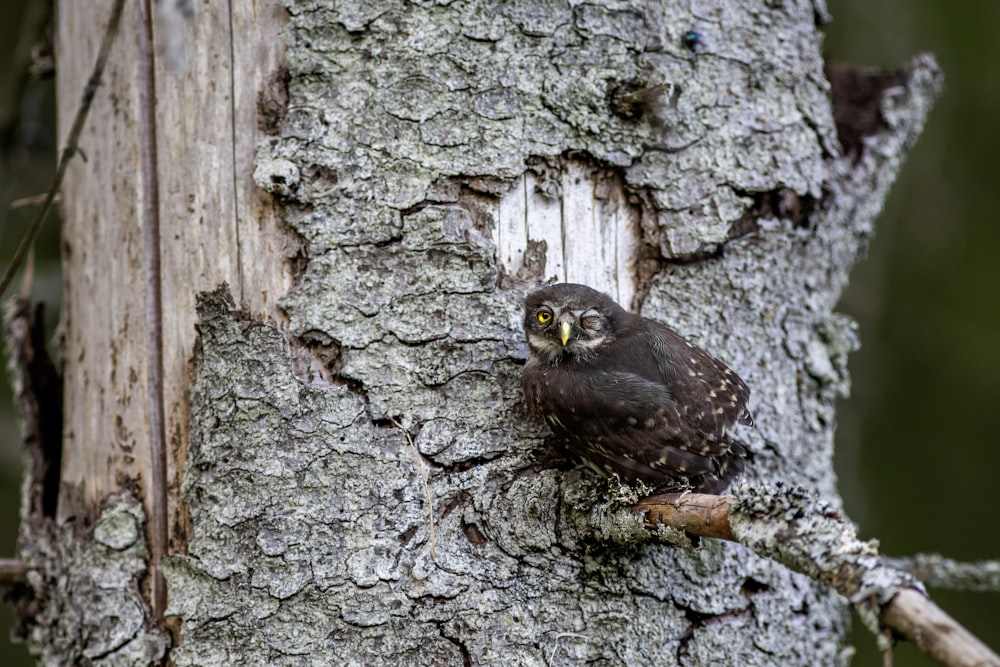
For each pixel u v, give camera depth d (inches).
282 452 262.2
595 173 282.7
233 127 275.0
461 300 269.1
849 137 335.9
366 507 260.1
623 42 280.8
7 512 518.6
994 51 522.3
